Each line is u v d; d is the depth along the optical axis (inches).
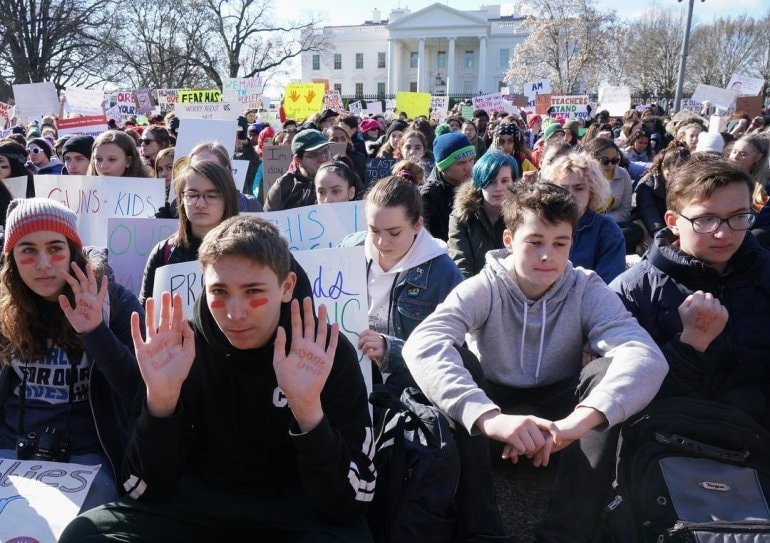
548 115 707.4
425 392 98.0
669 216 110.3
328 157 235.8
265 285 78.4
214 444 86.4
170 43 1669.5
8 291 98.7
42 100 551.8
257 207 195.6
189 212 140.7
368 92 3260.3
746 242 107.1
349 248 118.1
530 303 108.7
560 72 1828.2
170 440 80.4
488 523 94.7
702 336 97.8
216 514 84.0
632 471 91.2
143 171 221.9
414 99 641.0
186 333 81.2
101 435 100.4
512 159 183.3
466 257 171.5
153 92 1224.2
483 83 2992.1
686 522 83.7
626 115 582.9
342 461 79.4
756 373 107.0
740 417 92.7
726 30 2169.0
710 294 97.3
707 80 2185.0
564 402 107.8
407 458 93.0
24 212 97.0
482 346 113.0
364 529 84.5
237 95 715.4
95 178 197.2
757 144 220.8
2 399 103.0
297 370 77.2
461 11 2938.0
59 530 84.4
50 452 99.0
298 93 612.1
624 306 107.7
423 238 132.6
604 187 156.4
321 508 80.8
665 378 99.4
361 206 162.1
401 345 113.9
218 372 83.8
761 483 88.6
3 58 1283.2
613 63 1940.2
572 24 1758.1
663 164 230.4
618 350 95.7
